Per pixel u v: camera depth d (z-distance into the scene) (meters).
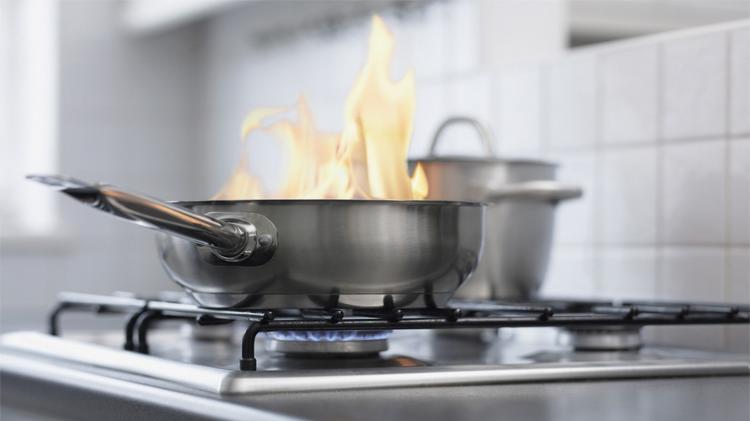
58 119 3.50
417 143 2.39
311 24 2.97
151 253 3.65
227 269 1.05
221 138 3.52
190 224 0.99
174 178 3.69
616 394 0.95
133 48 3.63
